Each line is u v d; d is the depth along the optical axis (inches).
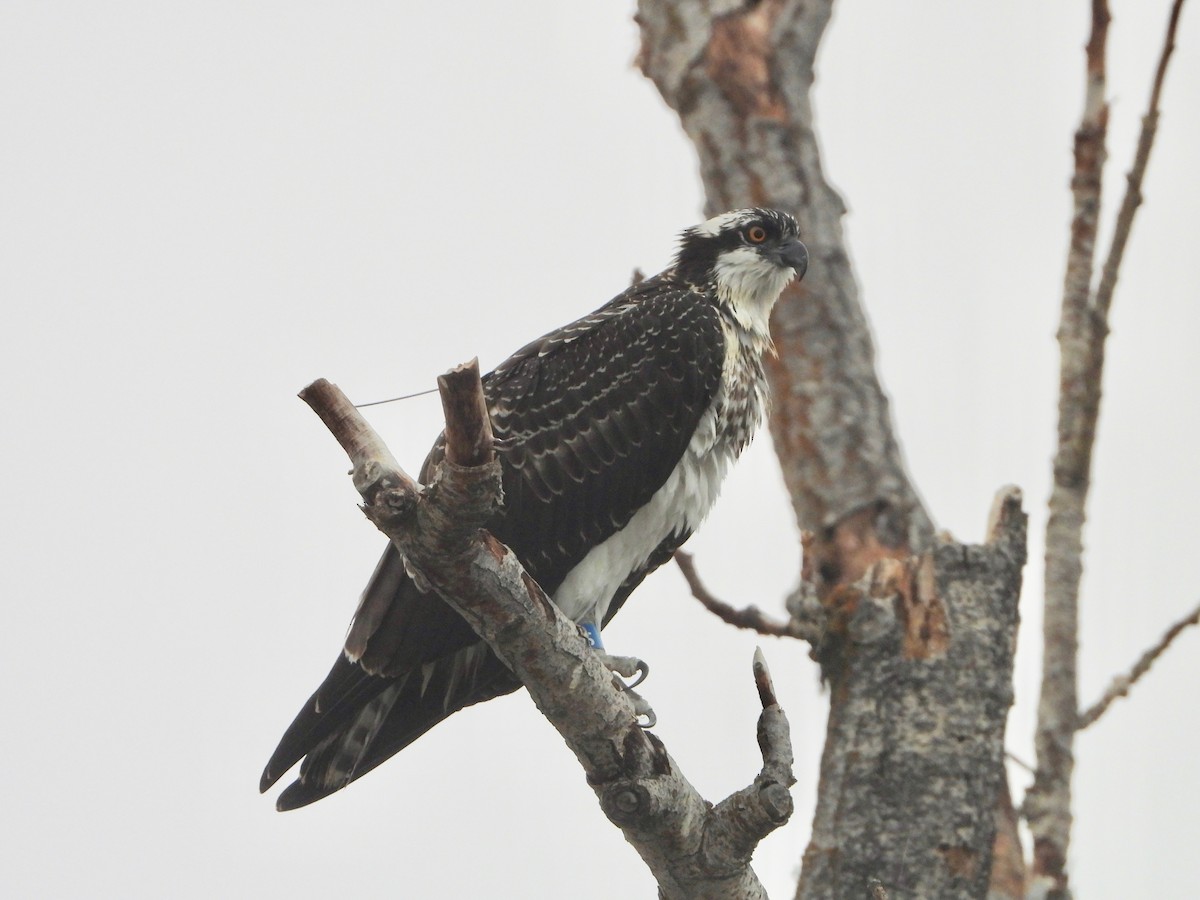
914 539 493.7
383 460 311.0
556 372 476.4
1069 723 427.5
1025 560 471.2
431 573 322.0
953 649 457.1
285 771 441.7
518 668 337.7
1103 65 446.0
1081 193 446.0
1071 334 443.8
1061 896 414.9
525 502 466.3
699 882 348.2
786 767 338.6
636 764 342.0
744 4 551.5
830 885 445.1
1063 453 440.8
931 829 442.6
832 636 469.7
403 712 450.6
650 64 564.1
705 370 484.4
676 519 490.9
